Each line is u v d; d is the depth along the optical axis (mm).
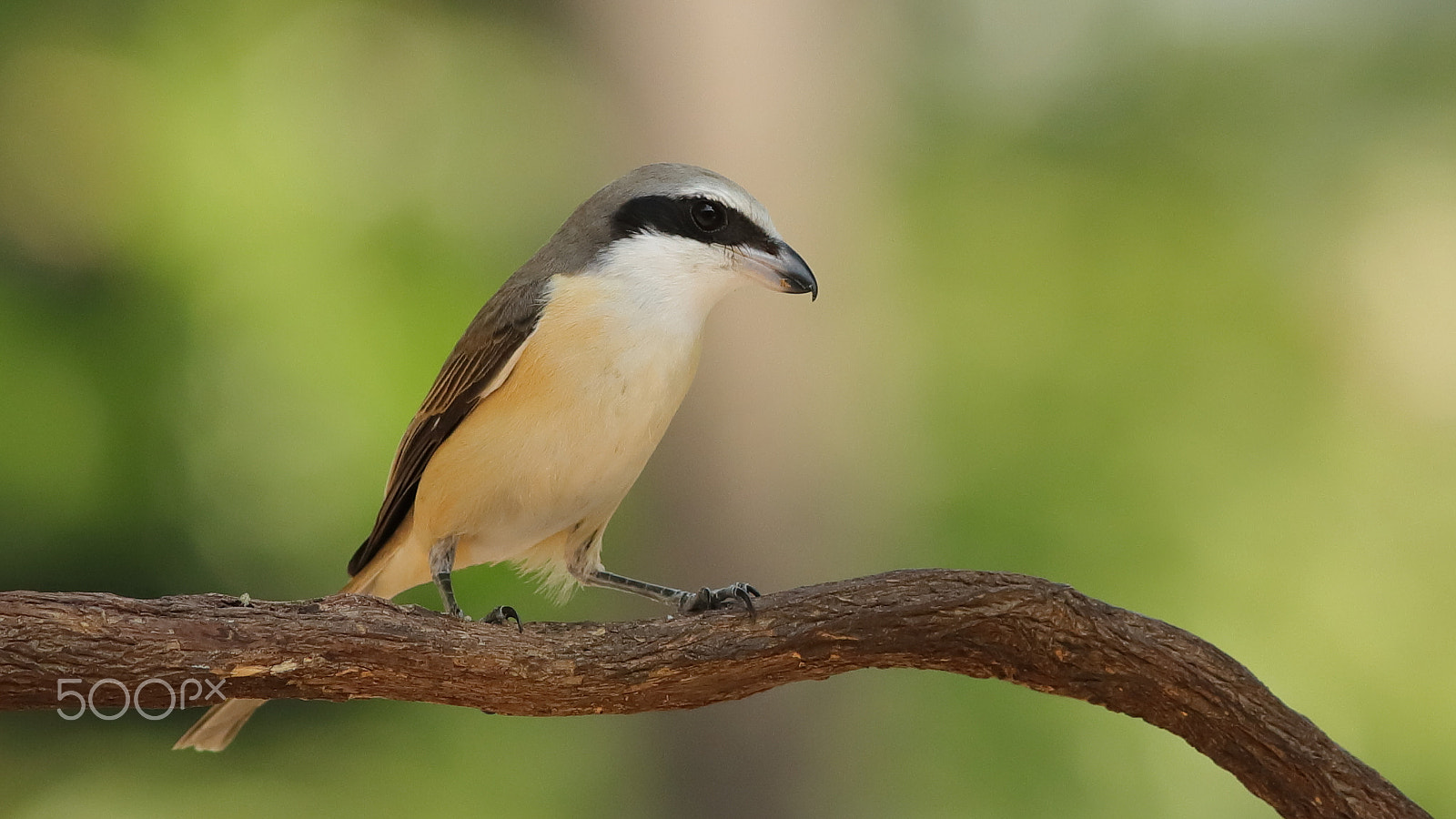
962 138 13852
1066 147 13508
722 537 12984
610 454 6723
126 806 13070
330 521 11867
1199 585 11680
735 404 12938
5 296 11664
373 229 12219
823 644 5875
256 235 11617
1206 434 12242
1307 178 13484
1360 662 11633
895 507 12969
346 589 7637
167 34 11945
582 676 5785
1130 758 11250
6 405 11656
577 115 14023
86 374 11734
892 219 13625
